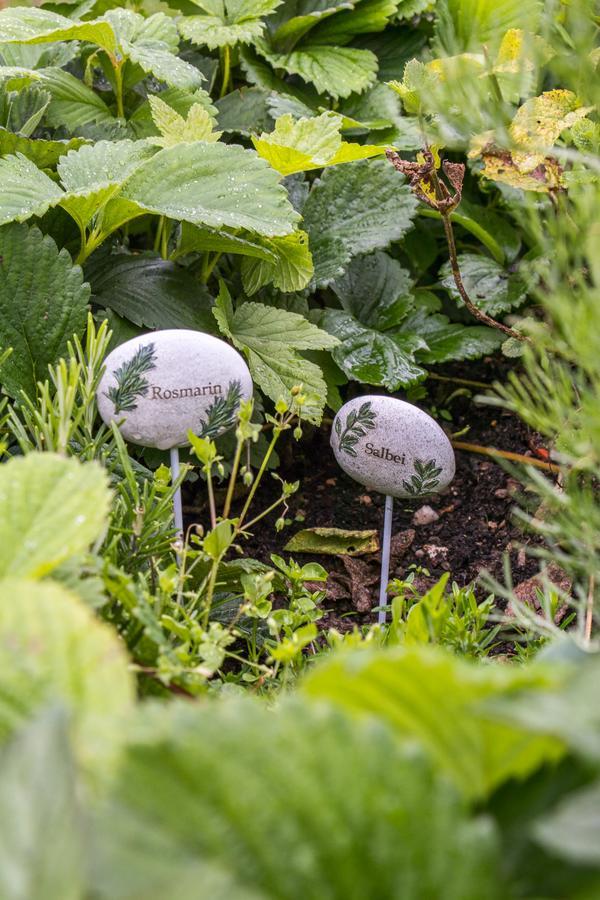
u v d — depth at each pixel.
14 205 0.98
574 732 0.42
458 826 0.44
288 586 0.95
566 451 0.81
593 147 0.84
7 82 1.14
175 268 1.10
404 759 0.45
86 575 0.75
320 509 1.12
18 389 0.97
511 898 0.47
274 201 1.01
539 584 0.99
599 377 0.71
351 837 0.44
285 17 1.31
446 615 0.82
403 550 1.07
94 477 0.70
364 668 0.47
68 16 1.27
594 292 0.70
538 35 0.85
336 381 1.16
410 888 0.43
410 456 0.94
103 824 0.43
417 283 1.33
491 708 0.44
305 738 0.45
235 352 0.92
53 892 0.40
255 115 1.23
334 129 1.08
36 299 0.98
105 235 1.05
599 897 0.48
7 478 0.70
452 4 1.11
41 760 0.43
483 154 0.87
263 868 0.43
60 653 0.55
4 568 0.67
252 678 0.83
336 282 1.21
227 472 1.09
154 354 0.90
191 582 0.92
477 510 1.12
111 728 0.51
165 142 1.07
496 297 1.20
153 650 0.75
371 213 1.17
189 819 0.44
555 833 0.43
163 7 1.29
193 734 0.44
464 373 1.27
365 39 1.34
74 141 1.08
